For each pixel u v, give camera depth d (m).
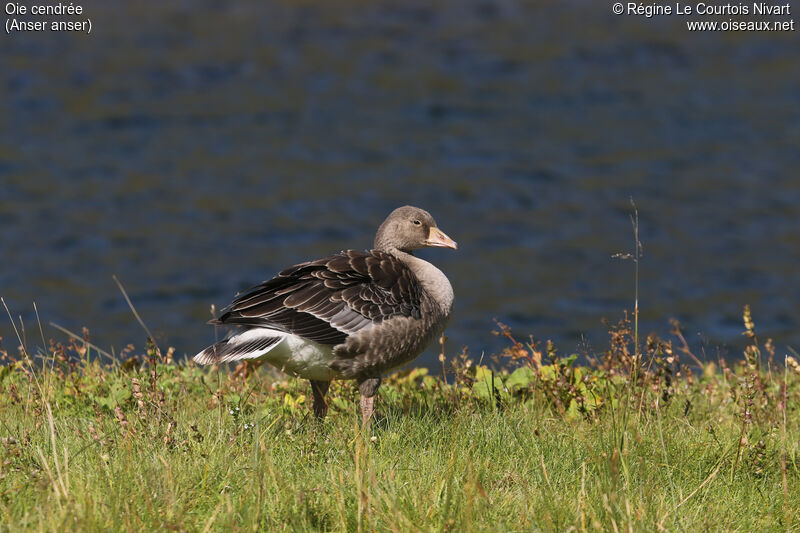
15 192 27.73
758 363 7.54
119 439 6.08
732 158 31.56
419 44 46.06
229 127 35.06
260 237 24.86
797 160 31.25
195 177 29.81
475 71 42.25
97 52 43.66
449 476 5.53
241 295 7.01
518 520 5.33
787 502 5.71
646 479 5.92
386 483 5.65
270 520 5.21
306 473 5.84
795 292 20.59
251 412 7.18
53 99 37.06
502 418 7.07
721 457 6.36
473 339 17.73
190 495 5.48
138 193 28.19
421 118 36.44
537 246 24.22
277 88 39.75
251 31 47.97
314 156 32.16
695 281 21.45
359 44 46.12
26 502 5.18
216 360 6.69
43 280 21.28
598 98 38.56
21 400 7.06
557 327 18.58
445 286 7.88
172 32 47.16
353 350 6.97
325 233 25.16
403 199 27.94
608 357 7.85
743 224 25.67
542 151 32.50
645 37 47.12
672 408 7.58
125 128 34.53
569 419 7.23
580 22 49.88
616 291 20.88
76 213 26.23
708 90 39.50
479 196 28.28
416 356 7.53
